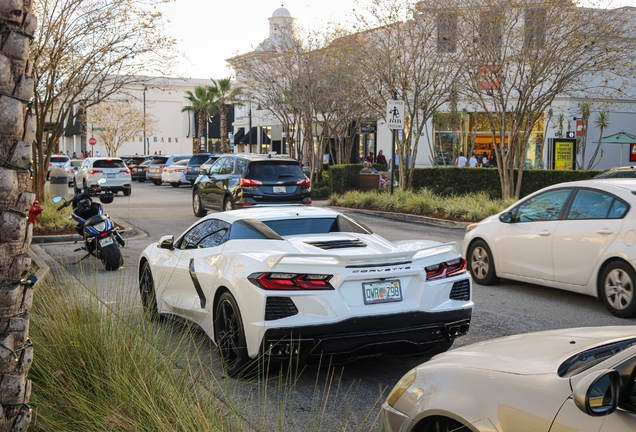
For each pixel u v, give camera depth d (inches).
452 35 829.8
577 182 348.8
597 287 324.8
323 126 1193.4
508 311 330.3
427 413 122.3
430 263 225.5
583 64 747.4
